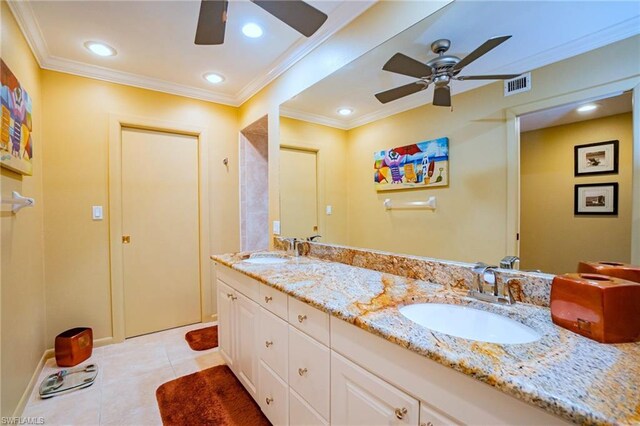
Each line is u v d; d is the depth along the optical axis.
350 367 1.02
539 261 1.08
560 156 1.02
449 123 1.35
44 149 2.25
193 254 2.99
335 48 1.91
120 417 1.64
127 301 2.65
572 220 1.00
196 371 2.12
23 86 1.79
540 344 0.76
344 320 1.01
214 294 3.08
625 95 0.89
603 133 0.93
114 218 2.53
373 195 1.72
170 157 2.86
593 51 0.95
